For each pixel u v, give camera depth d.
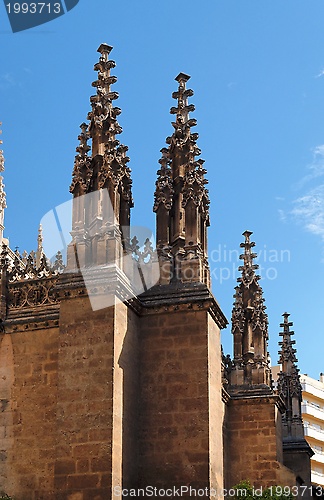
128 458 23.25
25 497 23.66
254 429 33.62
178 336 24.92
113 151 25.81
